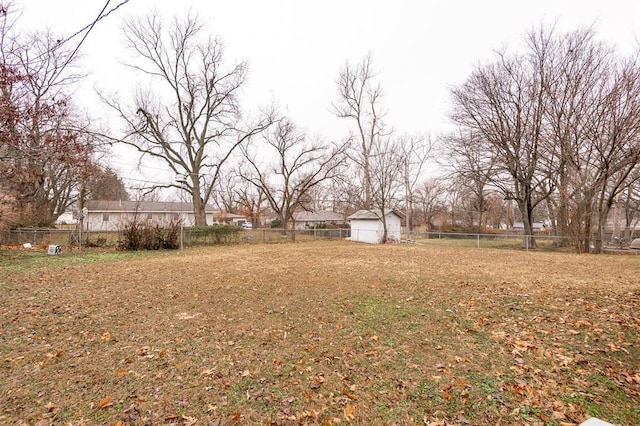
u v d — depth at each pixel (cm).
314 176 2511
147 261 1165
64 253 1376
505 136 2027
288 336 433
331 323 482
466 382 309
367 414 264
